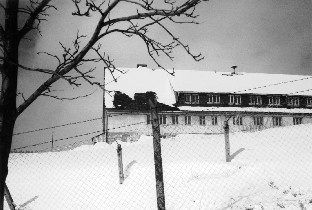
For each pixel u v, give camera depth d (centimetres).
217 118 4434
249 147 1600
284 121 4625
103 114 4641
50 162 1983
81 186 1258
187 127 4334
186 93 4491
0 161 314
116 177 1295
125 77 4531
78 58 319
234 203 884
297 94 4794
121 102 4169
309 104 4841
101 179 1304
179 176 1166
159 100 4347
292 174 1080
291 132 1783
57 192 1228
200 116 4394
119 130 4056
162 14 305
